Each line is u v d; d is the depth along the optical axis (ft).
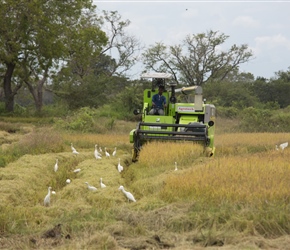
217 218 39.78
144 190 52.70
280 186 45.78
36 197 50.90
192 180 49.52
